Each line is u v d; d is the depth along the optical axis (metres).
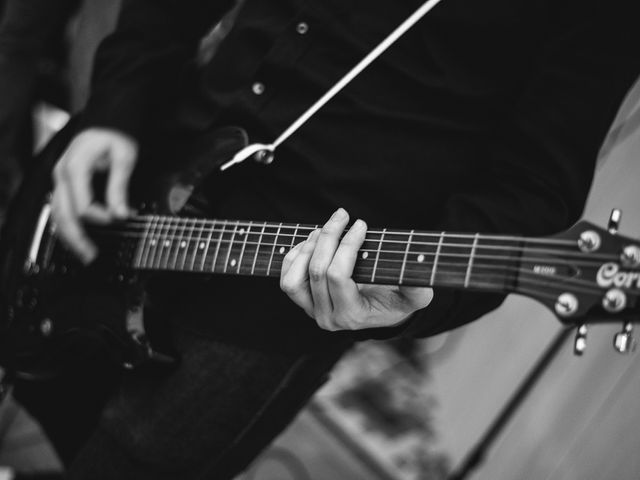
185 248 1.34
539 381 2.21
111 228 1.47
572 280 1.02
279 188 1.36
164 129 1.52
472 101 1.27
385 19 1.29
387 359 2.74
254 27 1.42
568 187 1.20
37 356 1.56
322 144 1.33
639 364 1.97
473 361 2.51
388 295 1.18
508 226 1.20
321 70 1.33
